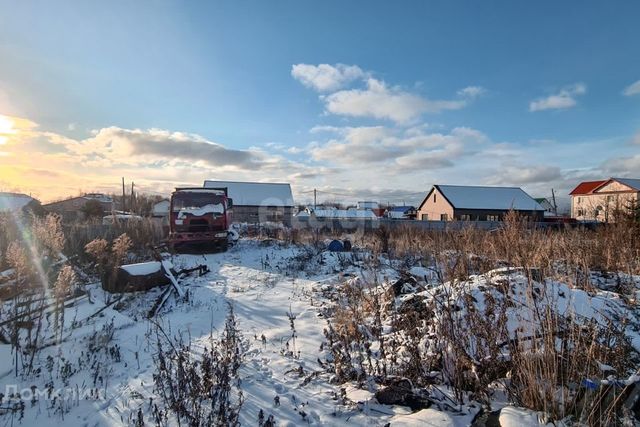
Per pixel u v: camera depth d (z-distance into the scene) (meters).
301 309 7.65
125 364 5.11
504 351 3.70
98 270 10.48
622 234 10.62
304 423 3.35
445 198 44.59
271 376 4.41
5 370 4.70
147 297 9.00
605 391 2.79
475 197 45.03
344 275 10.30
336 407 3.52
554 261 5.30
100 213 35.41
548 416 2.74
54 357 5.16
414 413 3.18
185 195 16.59
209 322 7.11
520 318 3.69
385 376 3.80
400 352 4.32
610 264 7.84
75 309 7.13
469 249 5.86
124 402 3.96
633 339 3.60
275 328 6.52
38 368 4.77
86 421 3.65
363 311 5.70
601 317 3.96
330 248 15.38
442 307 3.99
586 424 2.62
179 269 12.38
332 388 3.97
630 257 8.46
